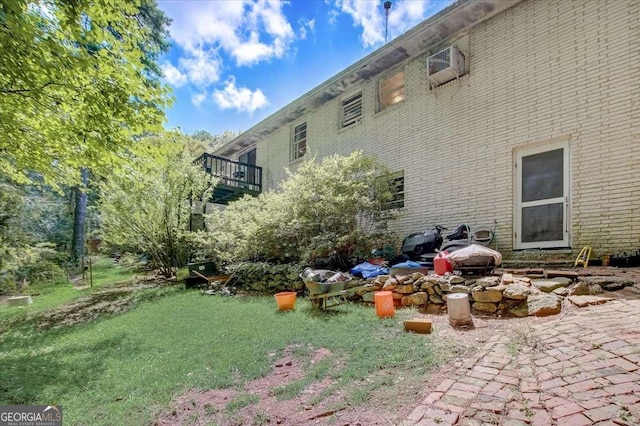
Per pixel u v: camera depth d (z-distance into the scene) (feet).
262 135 46.68
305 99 35.91
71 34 10.18
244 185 44.62
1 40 8.56
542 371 7.64
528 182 20.45
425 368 8.99
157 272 38.86
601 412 5.74
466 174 23.30
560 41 19.33
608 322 9.87
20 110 11.59
